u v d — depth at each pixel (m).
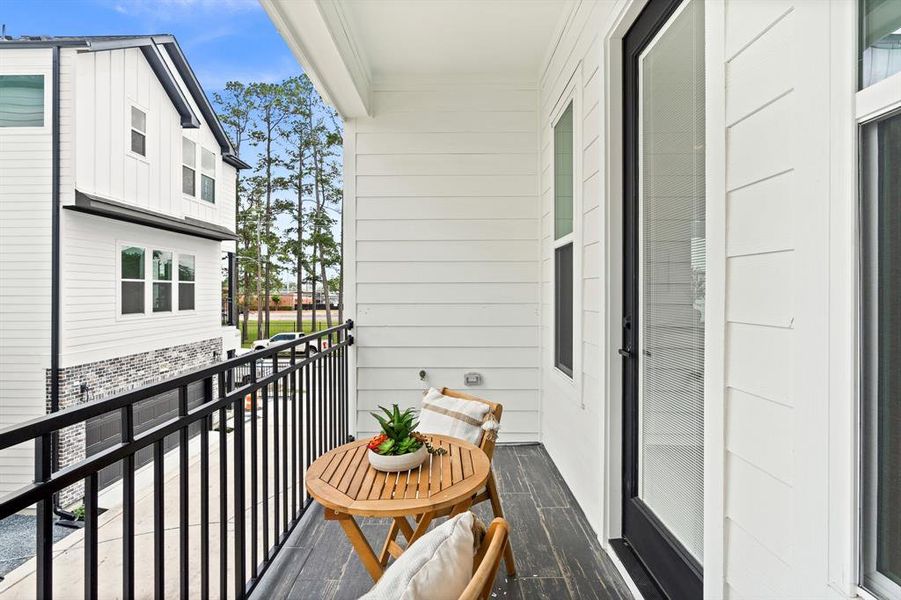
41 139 6.39
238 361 1.67
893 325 0.74
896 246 0.73
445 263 3.73
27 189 6.41
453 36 3.14
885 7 0.73
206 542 1.42
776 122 0.97
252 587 1.76
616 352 2.11
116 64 7.18
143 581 2.32
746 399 1.08
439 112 3.72
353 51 3.03
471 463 1.69
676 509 1.62
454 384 3.73
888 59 0.72
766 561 1.01
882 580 0.75
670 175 1.69
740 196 1.10
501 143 3.73
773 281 0.98
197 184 9.37
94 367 6.88
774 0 0.97
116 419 7.20
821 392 0.84
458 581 0.71
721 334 1.17
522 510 2.52
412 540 1.62
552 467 3.18
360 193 3.73
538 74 3.69
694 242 1.51
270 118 18.70
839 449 0.80
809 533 0.87
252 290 18.41
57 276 6.34
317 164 18.95
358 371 3.73
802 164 0.89
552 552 2.09
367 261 3.73
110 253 7.19
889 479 0.74
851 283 0.78
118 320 7.35
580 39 2.55
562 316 3.13
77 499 6.32
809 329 0.87
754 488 1.05
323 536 2.25
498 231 3.73
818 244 0.85
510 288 3.73
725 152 1.16
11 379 6.36
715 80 1.20
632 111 2.03
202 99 9.26
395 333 3.73
